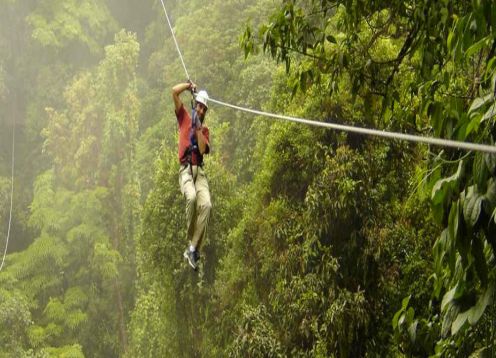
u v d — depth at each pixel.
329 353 13.10
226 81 34.44
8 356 30.03
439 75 7.31
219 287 19.12
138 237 22.09
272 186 15.75
